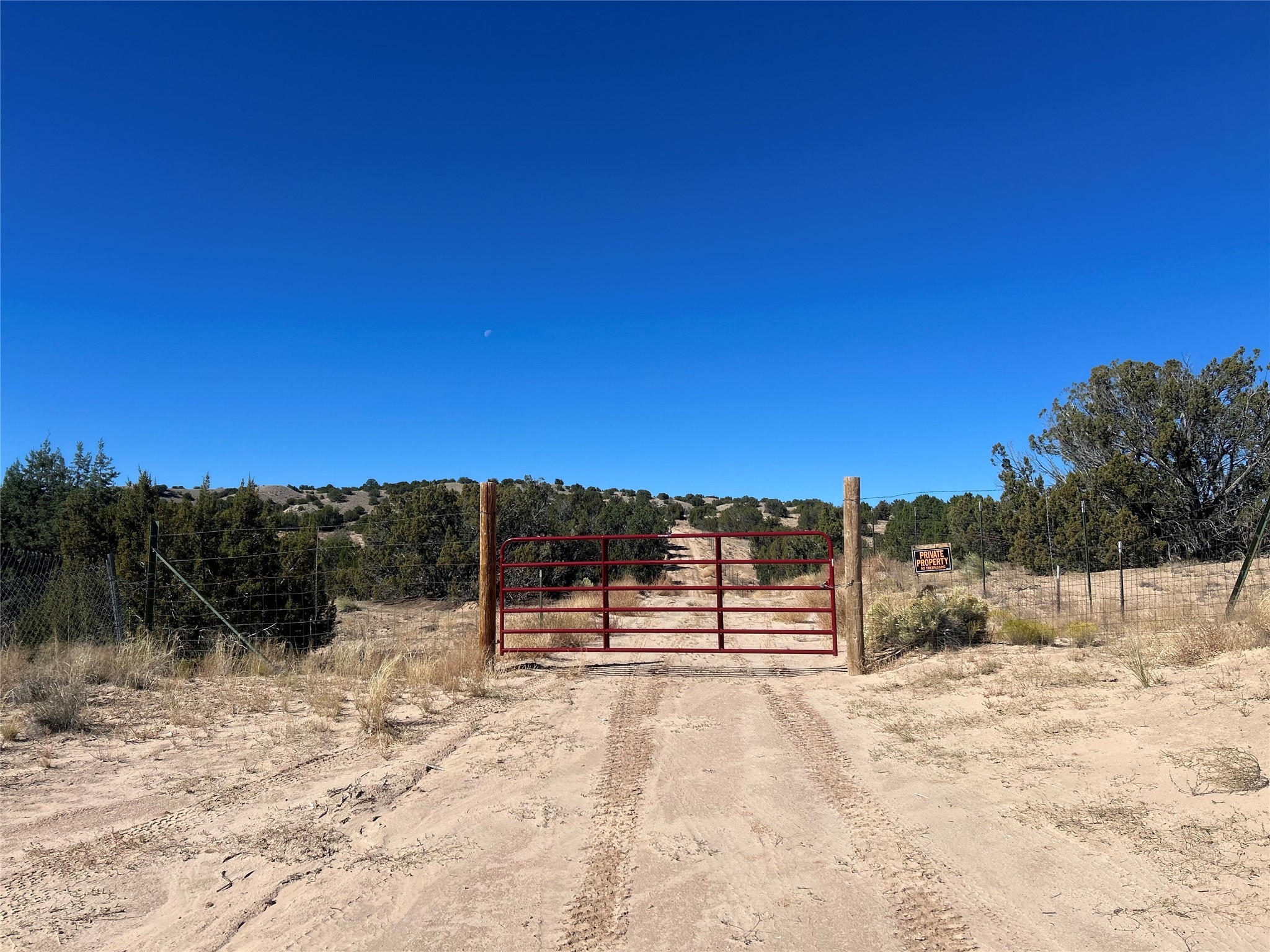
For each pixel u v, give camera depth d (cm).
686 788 616
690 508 8038
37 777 663
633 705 913
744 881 451
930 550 1270
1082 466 2539
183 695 975
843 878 450
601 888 446
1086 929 379
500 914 418
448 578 2261
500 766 681
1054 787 557
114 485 2488
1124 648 952
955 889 429
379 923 410
